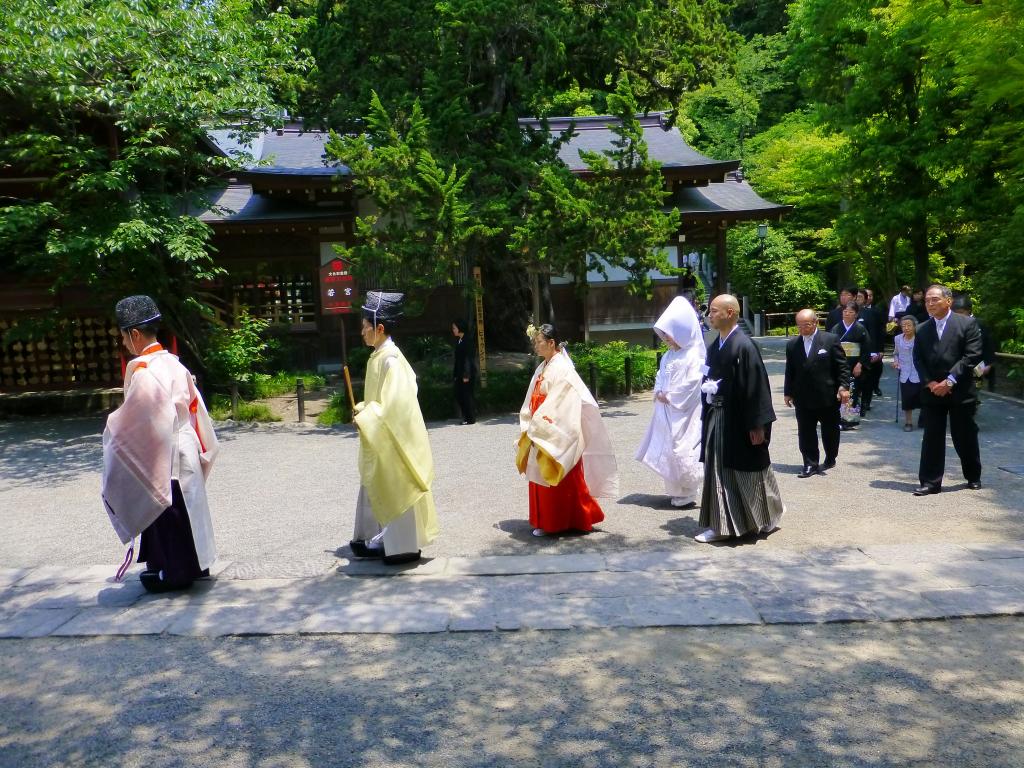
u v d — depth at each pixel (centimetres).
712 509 561
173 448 487
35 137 1085
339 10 1532
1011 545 524
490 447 992
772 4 3531
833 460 790
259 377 1455
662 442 674
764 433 550
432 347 1666
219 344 1409
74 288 1480
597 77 1501
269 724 334
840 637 399
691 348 666
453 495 745
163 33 1145
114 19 1064
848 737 309
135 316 479
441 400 1252
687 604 444
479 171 1281
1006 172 1548
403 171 1141
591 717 331
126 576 541
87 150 1129
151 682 378
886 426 1018
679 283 1825
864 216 1798
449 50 1298
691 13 1414
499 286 1723
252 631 431
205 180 1356
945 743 303
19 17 987
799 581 473
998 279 1380
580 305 1802
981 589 447
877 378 1258
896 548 525
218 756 311
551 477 574
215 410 1302
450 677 372
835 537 565
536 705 343
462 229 1122
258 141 1886
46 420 1358
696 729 318
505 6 1222
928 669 362
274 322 1714
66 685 378
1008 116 1429
